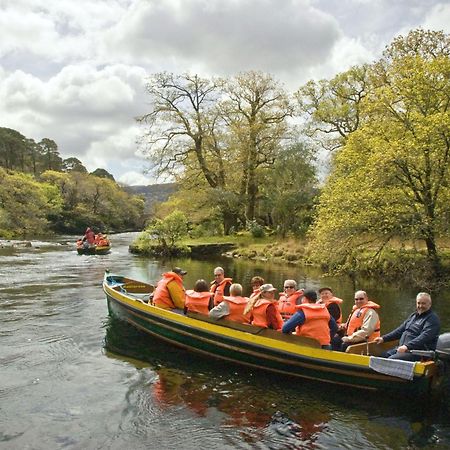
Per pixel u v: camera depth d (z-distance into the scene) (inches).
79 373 293.6
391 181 629.6
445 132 601.0
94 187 3014.3
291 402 257.1
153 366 308.3
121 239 1947.6
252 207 1451.8
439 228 620.4
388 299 548.1
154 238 1142.3
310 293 300.0
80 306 478.3
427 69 631.2
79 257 1002.1
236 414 241.6
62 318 427.8
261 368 297.3
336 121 1302.9
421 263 653.3
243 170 1393.9
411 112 665.6
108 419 232.1
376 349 292.2
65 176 2930.6
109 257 1027.3
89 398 256.5
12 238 1706.4
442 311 482.9
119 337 369.4
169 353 334.3
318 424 232.7
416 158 610.9
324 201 707.4
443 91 631.2
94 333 379.6
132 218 3405.5
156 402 253.4
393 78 696.4
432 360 253.9
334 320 301.6
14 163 3599.9
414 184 658.8
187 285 673.0
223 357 312.7
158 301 362.6
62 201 2655.0
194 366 309.7
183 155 1380.4
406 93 640.4
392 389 257.4
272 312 305.1
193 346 327.6
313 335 283.9
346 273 738.8
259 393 268.5
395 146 606.2
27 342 354.6
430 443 216.4
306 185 1333.7
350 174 688.4
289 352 280.2
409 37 855.7
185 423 230.2
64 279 661.3
